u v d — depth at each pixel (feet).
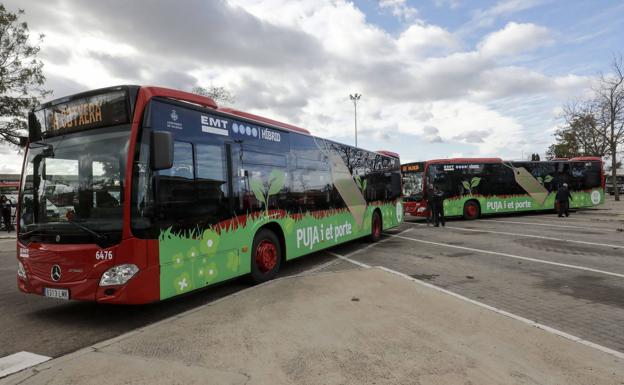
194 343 14.32
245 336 14.92
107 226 16.81
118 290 16.49
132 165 16.94
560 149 163.73
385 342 14.20
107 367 12.46
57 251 17.39
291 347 13.85
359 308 18.06
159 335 15.12
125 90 17.49
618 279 25.05
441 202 58.54
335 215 34.88
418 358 12.92
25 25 71.20
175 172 18.74
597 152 125.29
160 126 18.22
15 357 14.46
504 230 51.98
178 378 11.73
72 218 17.66
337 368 12.27
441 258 32.81
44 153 18.99
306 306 18.44
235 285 25.16
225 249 21.76
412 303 18.79
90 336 16.76
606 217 68.23
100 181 17.35
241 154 23.49
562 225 56.75
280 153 27.37
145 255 17.01
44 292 17.90
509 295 21.49
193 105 20.26
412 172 67.97
